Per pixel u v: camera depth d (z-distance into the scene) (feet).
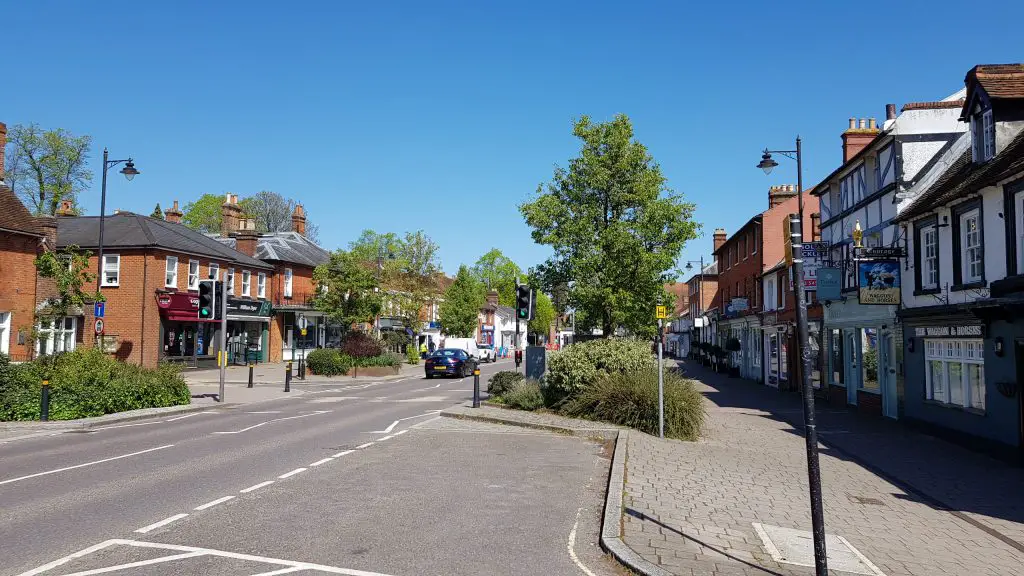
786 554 21.54
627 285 69.00
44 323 73.10
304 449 38.52
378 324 147.64
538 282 72.79
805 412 17.85
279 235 155.02
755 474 34.76
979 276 44.98
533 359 60.39
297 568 18.21
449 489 28.32
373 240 188.55
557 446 40.47
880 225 61.21
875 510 29.35
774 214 106.01
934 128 57.88
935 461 41.19
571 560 19.76
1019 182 39.27
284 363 134.00
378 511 24.43
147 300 101.40
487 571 18.48
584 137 72.54
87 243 102.17
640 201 69.46
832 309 72.64
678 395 45.75
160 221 119.96
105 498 26.02
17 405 50.06
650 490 28.81
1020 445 39.78
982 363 44.45
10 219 80.33
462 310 188.85
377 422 52.08
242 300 124.06
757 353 107.65
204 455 36.27
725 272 141.08
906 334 54.90
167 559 18.76
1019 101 44.70
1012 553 23.93
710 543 22.03
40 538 20.61
